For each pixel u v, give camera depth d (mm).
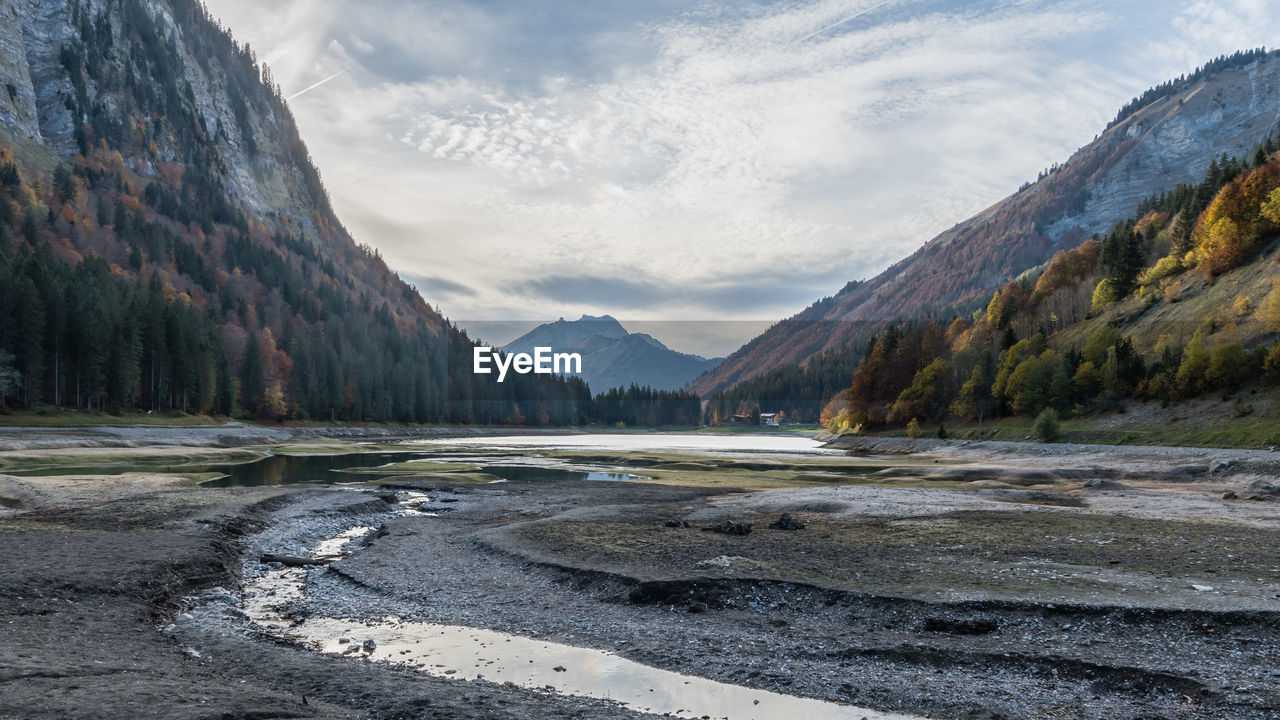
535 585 22672
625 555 25469
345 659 15688
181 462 74375
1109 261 134375
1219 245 100875
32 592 18234
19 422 87125
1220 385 75500
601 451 116312
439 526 33844
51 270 120562
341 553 28719
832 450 127938
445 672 15023
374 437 160125
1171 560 23359
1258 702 12820
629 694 13836
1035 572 21734
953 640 16656
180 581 21734
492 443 151500
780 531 30594
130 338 109625
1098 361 98062
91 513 32469
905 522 32375
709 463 86688
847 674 14922
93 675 11945
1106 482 49844
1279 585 19781
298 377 155750
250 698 11445
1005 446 86938
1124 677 14320
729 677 14836
